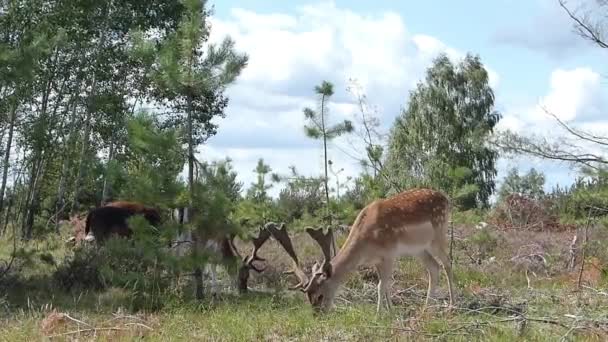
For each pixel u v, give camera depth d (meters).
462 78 42.31
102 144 27.92
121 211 13.95
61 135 25.78
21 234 22.28
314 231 11.23
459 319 9.51
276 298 12.34
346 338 8.88
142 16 27.27
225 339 9.13
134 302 11.68
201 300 11.75
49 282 12.93
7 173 21.53
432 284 11.46
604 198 13.04
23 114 21.95
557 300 11.34
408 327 9.05
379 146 17.09
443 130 40.88
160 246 11.75
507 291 12.48
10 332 9.66
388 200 11.32
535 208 22.59
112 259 12.80
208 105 28.25
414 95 42.56
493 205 25.19
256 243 13.30
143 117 11.84
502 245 17.53
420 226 11.20
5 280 12.69
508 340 8.45
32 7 24.91
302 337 9.05
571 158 11.57
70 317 9.88
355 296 12.28
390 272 11.05
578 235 16.39
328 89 16.02
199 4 12.15
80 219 21.81
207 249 11.86
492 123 42.44
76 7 26.34
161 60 11.81
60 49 25.28
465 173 14.62
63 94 26.34
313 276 10.84
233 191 13.84
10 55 12.38
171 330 9.64
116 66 27.16
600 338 8.55
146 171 11.79
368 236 10.96
